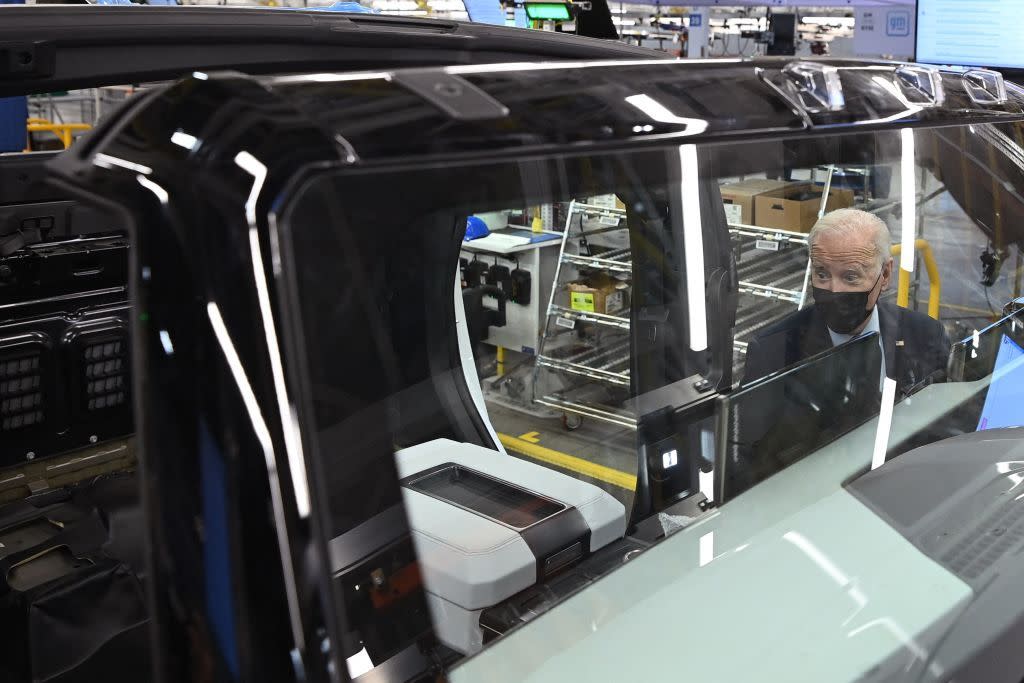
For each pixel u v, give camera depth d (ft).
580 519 3.00
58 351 6.40
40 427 6.46
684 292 3.15
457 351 2.89
